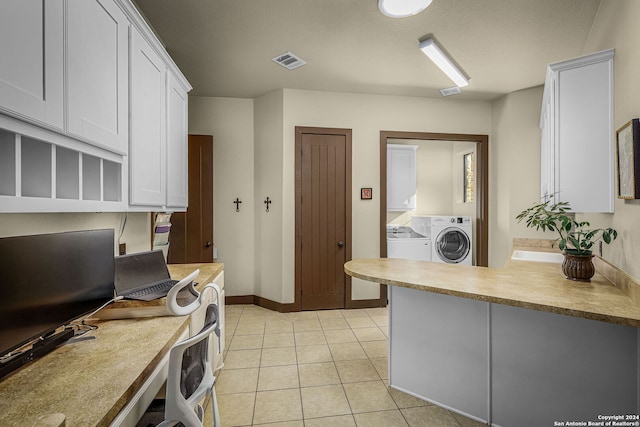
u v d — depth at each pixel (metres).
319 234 3.72
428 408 1.92
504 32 2.41
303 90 3.65
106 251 1.36
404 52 2.74
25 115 0.85
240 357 2.57
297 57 2.84
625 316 1.23
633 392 1.44
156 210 1.86
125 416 0.88
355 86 3.54
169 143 2.00
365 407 1.93
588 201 1.82
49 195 1.10
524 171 3.60
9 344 0.90
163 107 1.89
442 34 2.44
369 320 3.41
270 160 3.75
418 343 2.02
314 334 3.04
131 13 1.46
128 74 1.47
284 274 3.66
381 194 3.83
